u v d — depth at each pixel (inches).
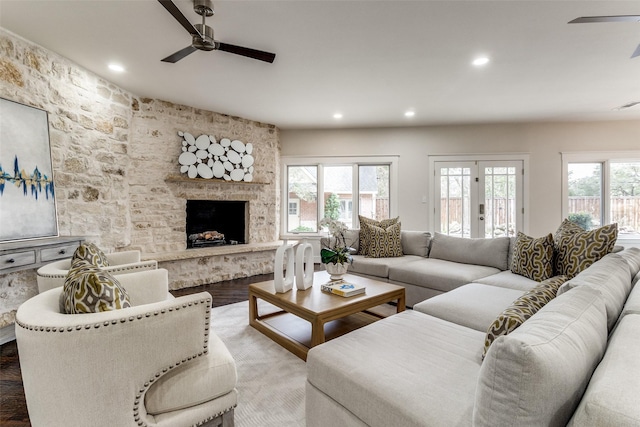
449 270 128.3
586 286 50.9
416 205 224.7
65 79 118.2
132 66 123.6
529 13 89.4
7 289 99.1
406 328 66.7
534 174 213.3
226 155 187.8
